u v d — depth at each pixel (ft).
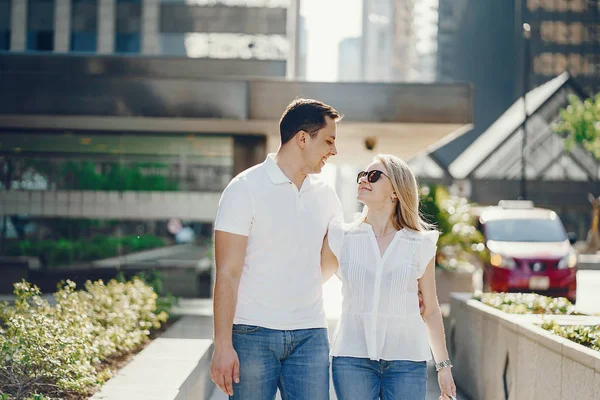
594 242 147.02
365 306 14.56
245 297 13.52
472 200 186.09
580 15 296.92
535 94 202.69
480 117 374.43
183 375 21.86
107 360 25.20
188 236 49.29
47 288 49.24
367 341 14.38
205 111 42.60
